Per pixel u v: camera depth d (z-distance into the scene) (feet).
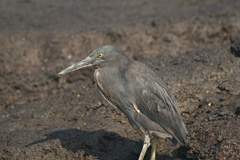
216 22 65.00
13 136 46.26
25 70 61.00
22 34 64.39
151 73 42.11
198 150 42.63
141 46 63.26
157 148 44.47
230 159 40.50
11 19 71.51
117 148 44.29
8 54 61.87
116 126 46.44
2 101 56.24
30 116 49.80
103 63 42.01
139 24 65.82
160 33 64.13
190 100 48.39
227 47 56.13
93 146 44.29
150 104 41.19
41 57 62.39
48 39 63.72
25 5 77.66
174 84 48.93
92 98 50.34
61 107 50.21
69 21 70.38
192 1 77.51
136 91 41.32
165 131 41.39
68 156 43.70
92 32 64.18
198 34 64.23
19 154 44.04
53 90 55.93
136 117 41.65
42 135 45.93
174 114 41.19
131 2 78.89
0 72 60.39
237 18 65.72
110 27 65.46
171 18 67.51
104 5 77.71
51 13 74.08
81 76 56.03
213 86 49.06
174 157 43.70
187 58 53.67
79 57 62.23
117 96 41.81
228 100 47.47
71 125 47.14
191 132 44.47
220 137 42.29
